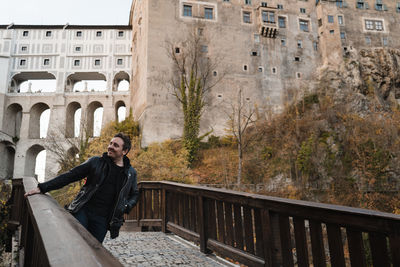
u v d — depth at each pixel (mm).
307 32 44625
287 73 41531
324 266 2436
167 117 34969
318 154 33000
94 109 51688
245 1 42531
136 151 27578
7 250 5445
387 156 33750
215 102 37094
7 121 48906
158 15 38062
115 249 4922
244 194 3562
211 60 38625
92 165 2861
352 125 35844
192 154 32375
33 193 2449
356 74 43156
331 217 2359
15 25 49938
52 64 49344
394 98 46031
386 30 48781
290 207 2822
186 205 5480
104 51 50031
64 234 1078
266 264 3125
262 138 34844
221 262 4086
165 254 4547
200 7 40219
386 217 1898
